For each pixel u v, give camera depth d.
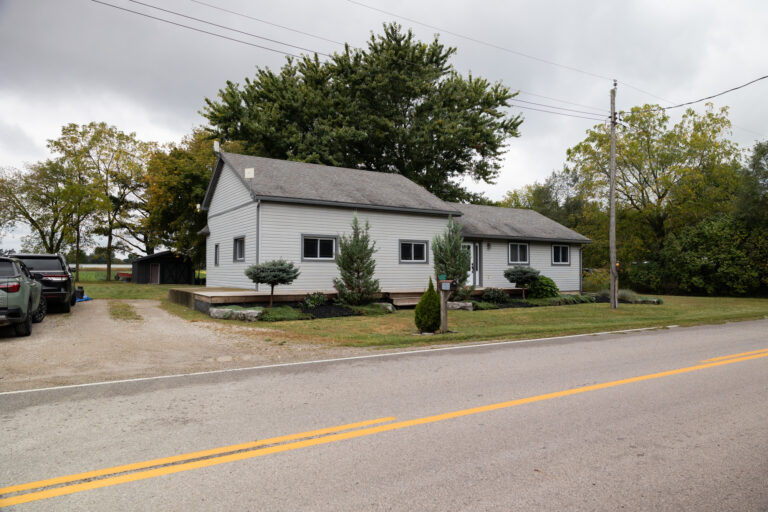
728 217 27.80
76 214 39.50
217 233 21.09
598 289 29.95
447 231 17.48
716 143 30.05
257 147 30.66
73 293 16.41
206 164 32.25
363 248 15.93
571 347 9.15
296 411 4.82
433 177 33.25
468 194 35.88
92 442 3.94
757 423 4.46
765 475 3.33
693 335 10.98
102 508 2.84
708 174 30.62
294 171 19.36
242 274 18.00
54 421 4.50
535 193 60.19
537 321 14.38
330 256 17.58
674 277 29.69
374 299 17.31
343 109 31.06
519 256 23.22
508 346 9.30
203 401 5.20
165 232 37.81
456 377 6.40
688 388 5.78
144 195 44.12
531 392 5.59
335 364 7.36
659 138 30.61
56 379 6.32
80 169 41.12
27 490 3.07
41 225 40.19
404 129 31.27
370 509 2.83
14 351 8.30
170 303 19.08
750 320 14.87
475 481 3.22
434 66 33.00
